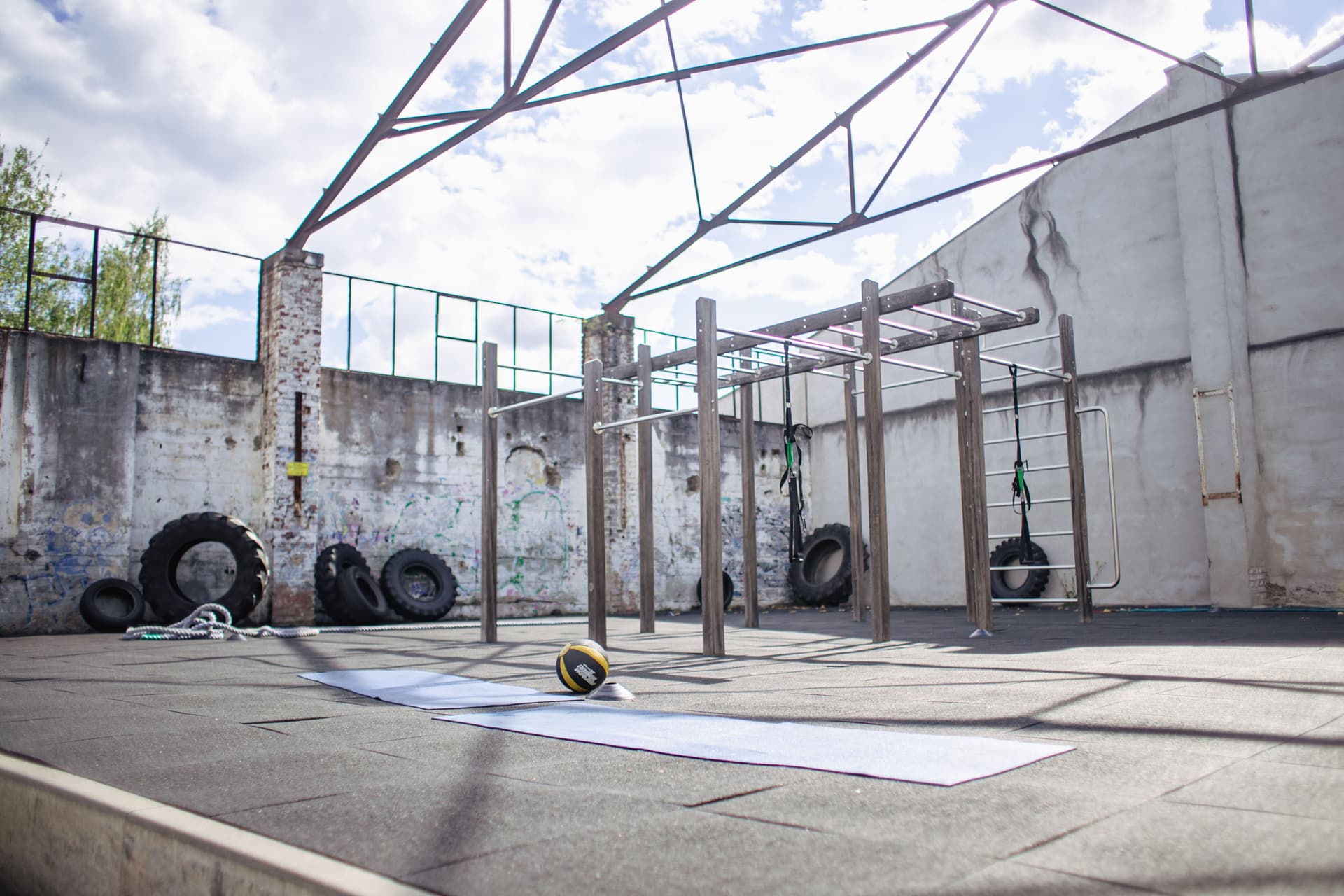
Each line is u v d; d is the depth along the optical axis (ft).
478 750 8.43
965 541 28.35
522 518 42.63
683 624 34.17
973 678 14.01
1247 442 35.88
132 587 31.99
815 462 53.93
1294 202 35.73
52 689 14.11
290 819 5.93
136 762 7.93
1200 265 37.58
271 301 37.01
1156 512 38.78
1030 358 43.34
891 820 5.66
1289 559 34.68
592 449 22.85
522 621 38.17
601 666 12.48
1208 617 31.63
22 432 31.27
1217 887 4.32
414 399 40.24
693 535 48.19
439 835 5.51
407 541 39.27
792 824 5.62
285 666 17.81
